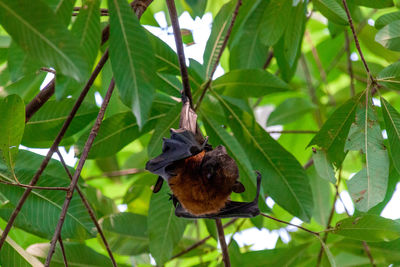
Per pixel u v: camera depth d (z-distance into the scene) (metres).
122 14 7.82
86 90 8.90
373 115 9.67
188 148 8.45
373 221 10.05
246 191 11.34
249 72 11.34
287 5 11.36
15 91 11.77
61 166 11.27
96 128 8.87
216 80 11.41
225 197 8.55
